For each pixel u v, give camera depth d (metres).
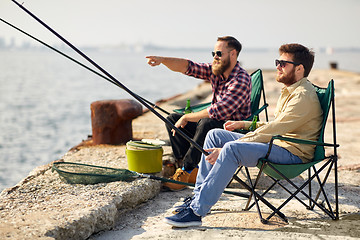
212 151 3.26
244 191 4.11
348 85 15.52
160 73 69.00
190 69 4.25
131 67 96.38
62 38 3.30
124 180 3.84
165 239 3.00
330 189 4.09
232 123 3.47
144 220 3.43
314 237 2.99
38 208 3.17
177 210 3.31
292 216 3.42
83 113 20.70
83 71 74.56
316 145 3.23
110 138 5.45
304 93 3.22
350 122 8.01
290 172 3.21
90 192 3.53
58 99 27.59
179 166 4.46
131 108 5.32
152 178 3.91
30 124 17.00
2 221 2.92
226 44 3.94
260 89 4.38
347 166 4.85
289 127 3.18
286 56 3.27
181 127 4.02
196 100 12.03
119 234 3.15
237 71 4.00
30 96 29.31
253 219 3.35
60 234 2.85
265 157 3.12
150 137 5.91
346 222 3.28
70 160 4.60
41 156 11.47
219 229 3.16
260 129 3.21
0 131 15.20
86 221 3.02
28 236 2.71
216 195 3.12
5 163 10.60
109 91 34.78
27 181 3.82
